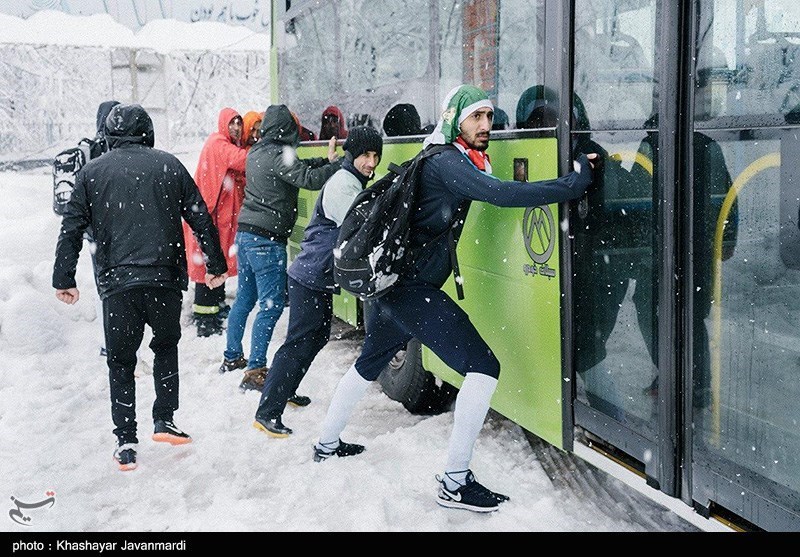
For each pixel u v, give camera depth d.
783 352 2.52
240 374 6.09
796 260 2.45
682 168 2.87
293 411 5.29
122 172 4.38
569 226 3.50
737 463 2.70
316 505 3.90
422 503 3.87
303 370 4.80
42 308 6.77
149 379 6.06
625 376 3.24
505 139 3.96
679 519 3.66
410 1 4.96
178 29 14.52
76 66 24.50
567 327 3.55
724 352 2.74
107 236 4.39
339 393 4.32
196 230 4.64
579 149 3.46
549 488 3.99
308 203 7.21
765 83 2.53
